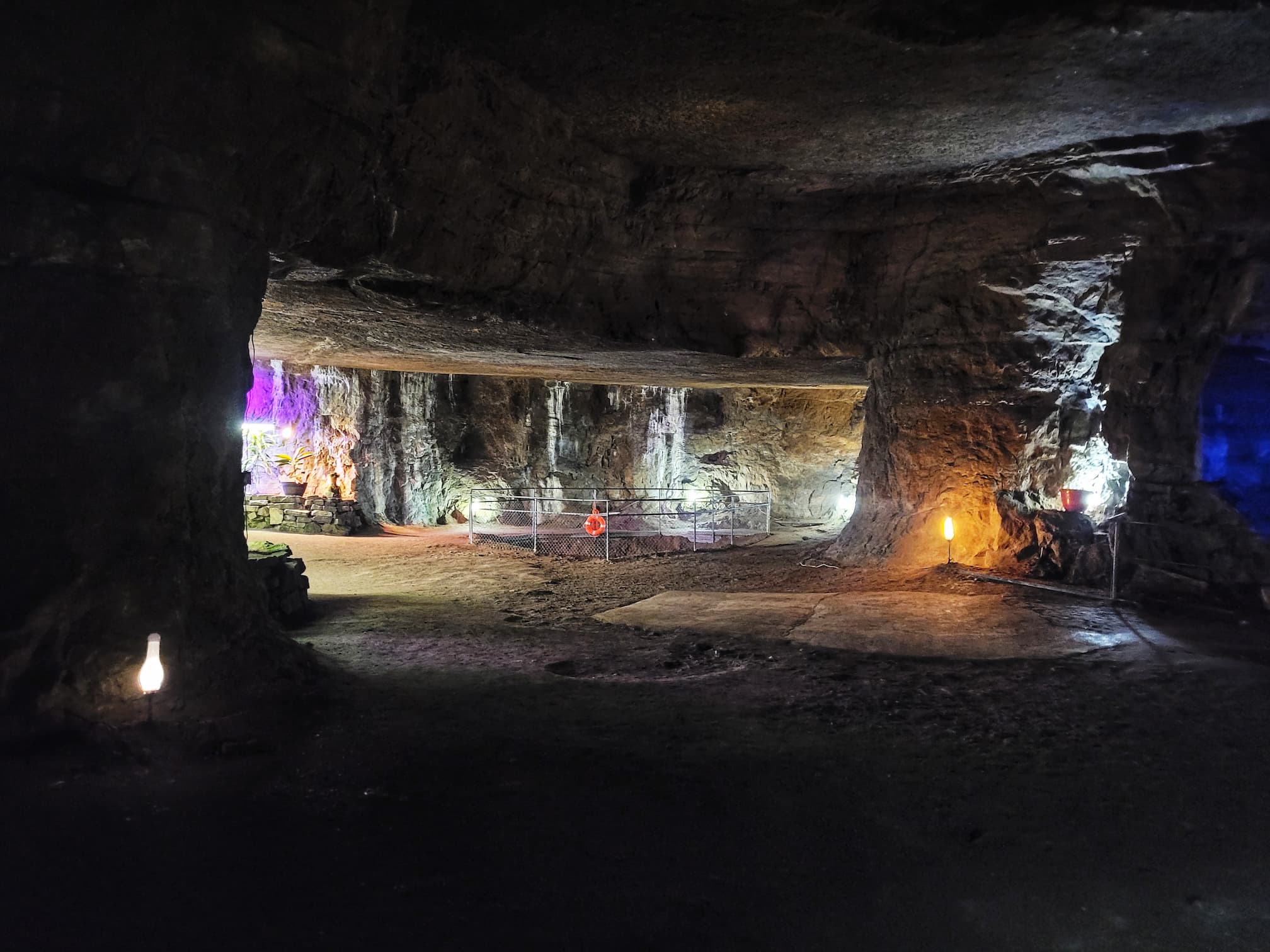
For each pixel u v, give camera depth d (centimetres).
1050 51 721
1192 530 988
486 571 1484
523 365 1664
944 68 767
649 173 1093
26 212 473
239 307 619
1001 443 1238
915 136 962
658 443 2709
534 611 1102
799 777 490
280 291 980
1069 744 555
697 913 342
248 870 358
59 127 484
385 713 580
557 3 685
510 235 995
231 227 596
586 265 1123
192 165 548
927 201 1165
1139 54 722
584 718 595
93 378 501
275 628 646
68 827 383
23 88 468
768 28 709
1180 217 978
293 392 2075
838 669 757
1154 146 935
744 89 838
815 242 1240
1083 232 1066
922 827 429
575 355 1423
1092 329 1170
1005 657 787
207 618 567
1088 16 663
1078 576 1104
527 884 358
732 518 2158
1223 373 973
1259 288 932
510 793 452
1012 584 1116
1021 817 442
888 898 359
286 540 1784
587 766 497
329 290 973
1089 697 663
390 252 843
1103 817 443
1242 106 834
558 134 942
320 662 686
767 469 2689
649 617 1024
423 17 711
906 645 840
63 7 470
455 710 598
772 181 1134
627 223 1118
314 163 666
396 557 1630
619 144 1008
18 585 474
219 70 551
